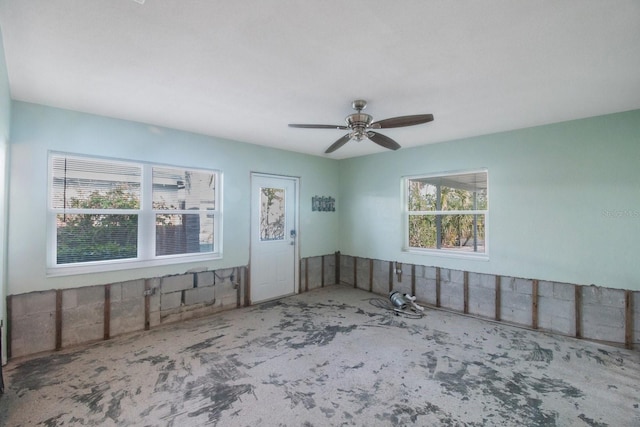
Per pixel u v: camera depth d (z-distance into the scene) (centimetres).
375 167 529
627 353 299
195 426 193
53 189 306
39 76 236
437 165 449
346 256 575
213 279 417
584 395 228
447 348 308
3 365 267
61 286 304
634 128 307
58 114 303
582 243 336
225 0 151
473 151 414
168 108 306
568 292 343
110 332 331
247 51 200
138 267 351
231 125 364
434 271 452
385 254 512
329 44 191
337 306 448
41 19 166
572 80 241
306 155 536
